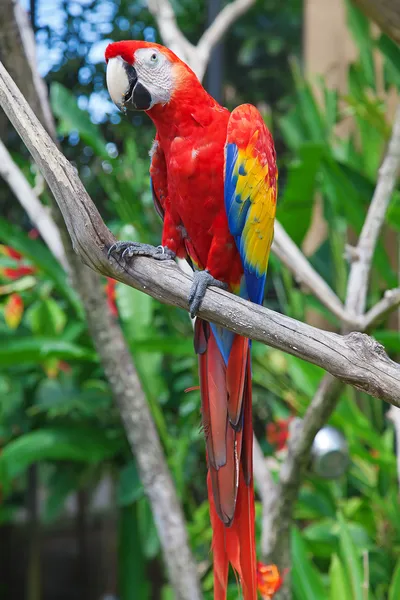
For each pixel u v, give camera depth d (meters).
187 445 3.54
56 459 3.75
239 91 6.25
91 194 5.08
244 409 1.90
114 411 3.70
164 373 3.85
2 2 2.10
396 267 4.04
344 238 3.96
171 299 1.64
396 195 3.29
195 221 1.98
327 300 2.37
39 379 3.76
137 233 3.61
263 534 2.37
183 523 2.60
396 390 1.44
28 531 4.89
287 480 2.27
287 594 2.35
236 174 1.91
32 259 3.38
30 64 2.22
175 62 1.91
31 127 1.62
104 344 2.58
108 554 5.49
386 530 3.37
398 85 3.59
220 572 1.81
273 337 1.52
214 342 1.93
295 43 6.34
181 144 1.92
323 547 3.33
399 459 2.64
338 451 2.60
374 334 3.10
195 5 5.84
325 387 2.08
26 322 3.81
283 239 2.44
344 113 3.97
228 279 2.05
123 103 1.92
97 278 2.52
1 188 5.17
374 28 4.14
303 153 3.01
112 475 4.05
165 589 3.72
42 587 5.52
